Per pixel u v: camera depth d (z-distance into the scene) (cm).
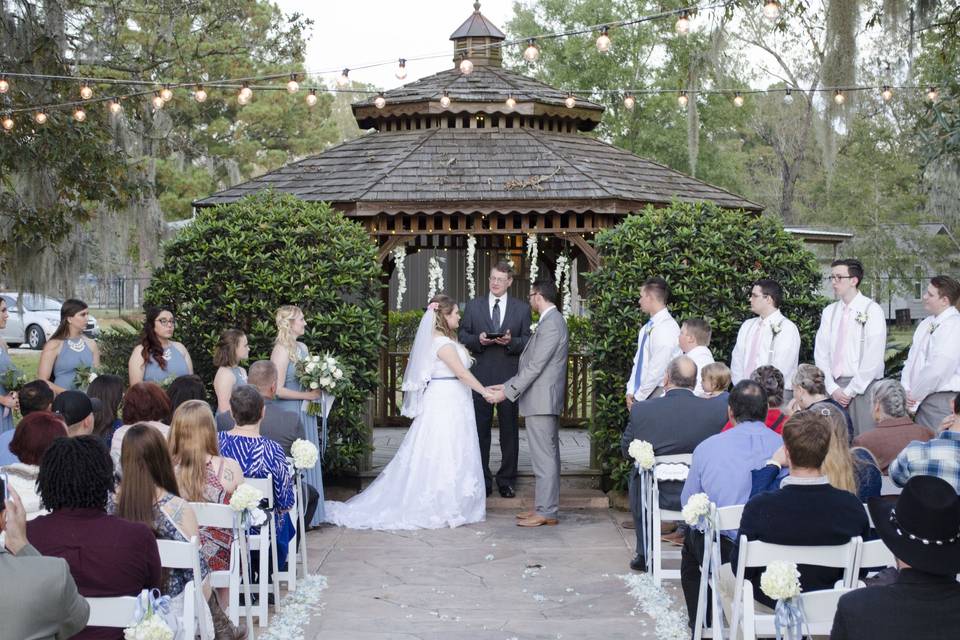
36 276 1341
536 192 1021
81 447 402
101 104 1463
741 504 551
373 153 1131
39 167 1295
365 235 981
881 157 2697
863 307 832
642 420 720
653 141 2625
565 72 2686
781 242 955
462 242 1388
